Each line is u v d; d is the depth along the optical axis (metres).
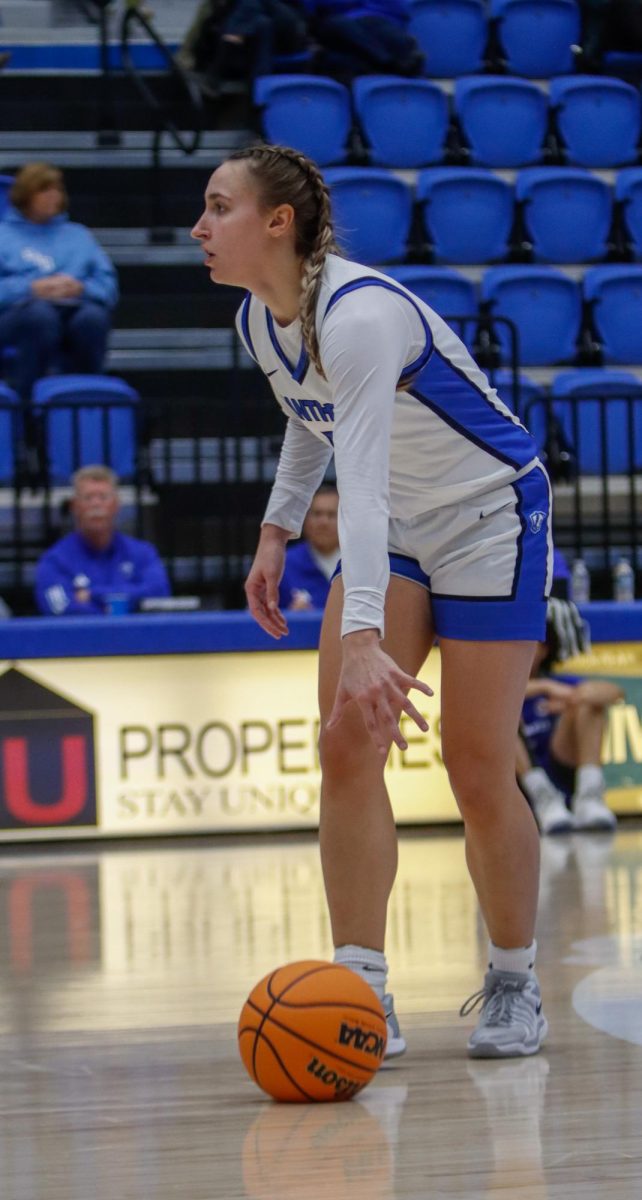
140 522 18.34
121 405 18.20
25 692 15.51
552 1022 7.52
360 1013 6.13
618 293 23.48
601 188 25.03
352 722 6.60
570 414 21.19
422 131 25.50
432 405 6.44
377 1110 5.97
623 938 9.74
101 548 17.03
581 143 26.33
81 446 19.33
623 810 16.62
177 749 15.73
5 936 10.48
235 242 6.27
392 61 26.14
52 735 15.56
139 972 9.06
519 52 27.45
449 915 10.77
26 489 19.17
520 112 26.03
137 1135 5.72
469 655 6.68
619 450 21.34
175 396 22.00
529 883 6.93
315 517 16.86
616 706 16.55
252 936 10.15
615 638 16.56
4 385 19.92
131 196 24.95
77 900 12.02
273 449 20.75
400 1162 5.27
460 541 6.67
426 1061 6.80
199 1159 5.37
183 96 26.14
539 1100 6.07
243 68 25.95
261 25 25.41
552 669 16.48
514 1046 6.80
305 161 6.34
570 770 16.44
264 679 15.85
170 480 18.77
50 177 20.00
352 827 6.76
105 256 20.45
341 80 26.14
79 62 26.91
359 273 6.21
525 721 16.33
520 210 25.03
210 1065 6.82
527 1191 4.92
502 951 6.97
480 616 6.65
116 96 26.09
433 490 6.63
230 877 13.03
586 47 27.69
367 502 5.88
